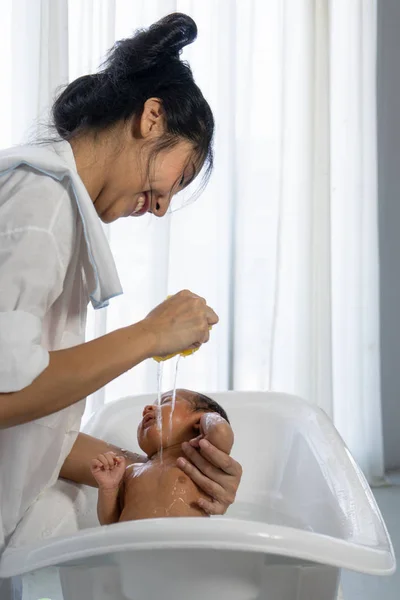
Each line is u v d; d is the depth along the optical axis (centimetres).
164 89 112
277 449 162
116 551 93
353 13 270
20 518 122
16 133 232
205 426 135
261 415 166
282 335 271
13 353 97
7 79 232
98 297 110
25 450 114
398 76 284
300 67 263
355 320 279
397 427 294
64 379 99
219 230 261
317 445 148
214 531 93
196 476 131
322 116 265
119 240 249
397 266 290
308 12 261
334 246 279
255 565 102
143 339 105
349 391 281
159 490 132
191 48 253
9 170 103
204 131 116
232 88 255
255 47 262
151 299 250
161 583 104
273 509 156
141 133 111
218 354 265
